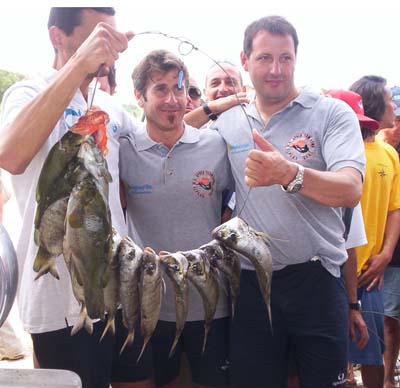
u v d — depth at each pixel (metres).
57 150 2.19
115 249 2.38
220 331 3.04
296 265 2.86
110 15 2.55
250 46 2.85
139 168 2.96
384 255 3.96
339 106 2.84
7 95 2.57
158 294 2.46
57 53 2.67
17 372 2.00
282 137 2.86
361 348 3.50
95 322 2.55
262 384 2.95
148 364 3.01
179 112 2.90
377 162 3.94
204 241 2.98
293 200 2.81
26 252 2.53
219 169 3.00
